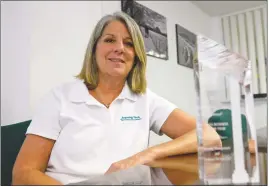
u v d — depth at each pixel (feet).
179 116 3.43
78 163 2.90
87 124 3.03
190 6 10.46
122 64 3.37
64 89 3.37
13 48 6.01
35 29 6.37
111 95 3.46
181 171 1.80
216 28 11.62
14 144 3.50
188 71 9.89
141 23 7.46
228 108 1.52
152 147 2.54
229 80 1.52
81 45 7.37
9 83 5.91
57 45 6.78
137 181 1.61
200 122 1.54
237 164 1.49
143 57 3.59
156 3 8.50
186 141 2.59
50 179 2.17
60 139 2.98
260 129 1.90
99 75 3.48
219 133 1.52
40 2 6.51
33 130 2.94
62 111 3.08
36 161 2.77
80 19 7.39
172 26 9.23
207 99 1.53
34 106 6.14
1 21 5.85
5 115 5.79
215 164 1.51
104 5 7.61
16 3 6.08
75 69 7.20
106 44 3.38
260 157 1.63
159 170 1.85
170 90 8.73
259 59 9.87
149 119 3.48
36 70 6.27
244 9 10.75
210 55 1.51
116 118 3.21
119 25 3.44
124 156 3.00
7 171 3.40
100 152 2.99
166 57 8.62
